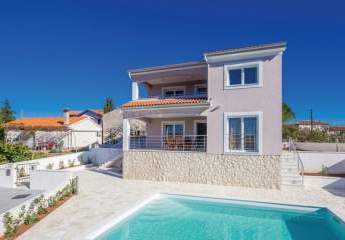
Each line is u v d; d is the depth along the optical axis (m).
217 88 16.53
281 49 14.88
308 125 40.22
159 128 21.80
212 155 16.55
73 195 13.66
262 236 9.48
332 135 26.67
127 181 17.75
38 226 9.13
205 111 16.81
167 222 10.94
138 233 9.69
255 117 15.56
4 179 15.88
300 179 15.80
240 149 15.95
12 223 8.56
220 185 16.17
